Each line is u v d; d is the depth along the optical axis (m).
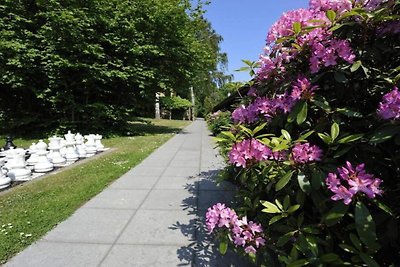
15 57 10.22
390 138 1.46
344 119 1.80
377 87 1.75
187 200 4.03
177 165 6.46
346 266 1.53
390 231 1.44
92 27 11.54
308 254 1.58
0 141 10.16
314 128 1.82
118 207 3.74
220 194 4.29
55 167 6.07
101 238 2.87
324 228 1.64
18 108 12.44
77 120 12.48
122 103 13.62
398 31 1.68
